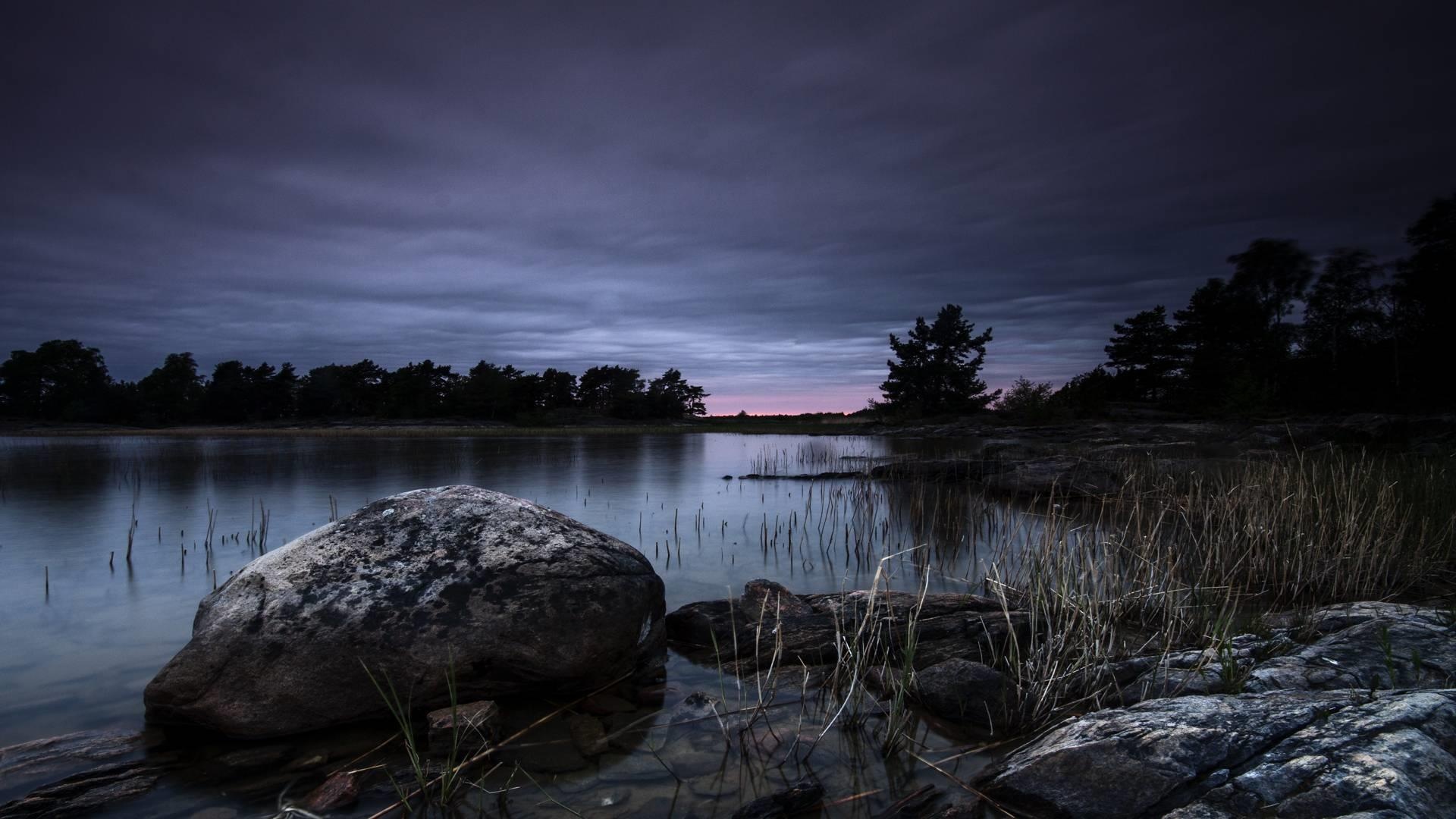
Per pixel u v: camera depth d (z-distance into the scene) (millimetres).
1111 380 70375
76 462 26875
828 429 68438
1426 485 10523
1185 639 5789
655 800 3686
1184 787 3223
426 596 5012
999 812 3504
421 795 3730
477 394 103438
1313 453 20000
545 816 3541
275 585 5023
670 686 5281
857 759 4105
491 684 4930
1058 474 16000
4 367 108625
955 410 73875
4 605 7273
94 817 3564
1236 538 8203
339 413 107375
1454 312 47312
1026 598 6578
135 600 7473
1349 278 58469
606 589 5340
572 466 24719
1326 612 5664
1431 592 7145
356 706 4672
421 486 17984
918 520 12562
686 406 124812
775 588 7125
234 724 4422
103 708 4863
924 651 5617
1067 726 3953
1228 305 61688
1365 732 3273
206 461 27141
